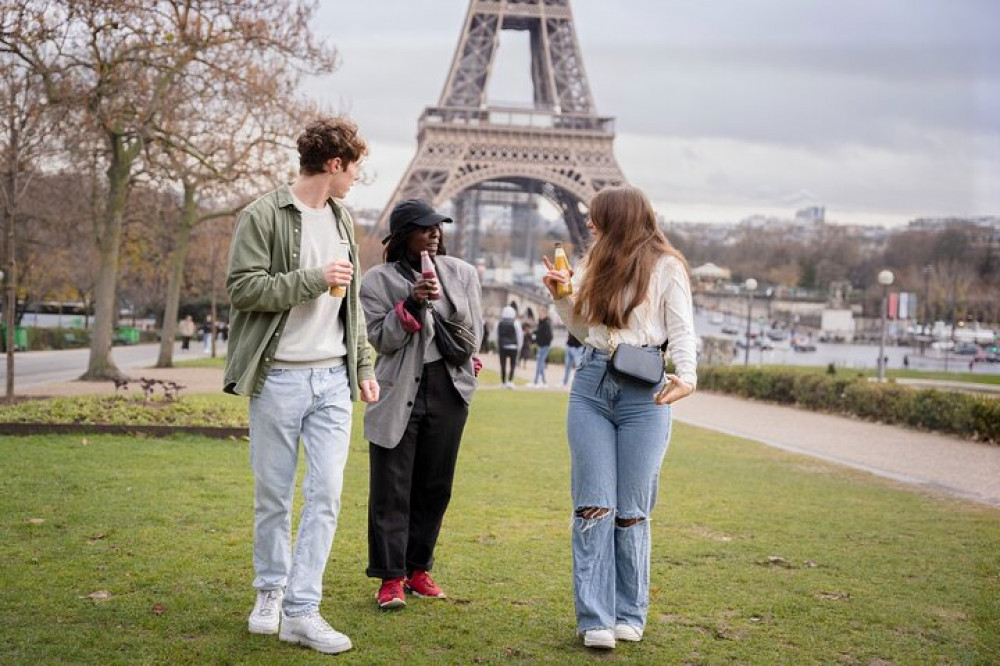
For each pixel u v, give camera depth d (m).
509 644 5.71
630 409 5.87
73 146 26.30
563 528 8.98
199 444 13.61
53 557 7.20
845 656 5.69
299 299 5.56
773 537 8.94
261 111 30.25
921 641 5.98
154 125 27.70
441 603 6.50
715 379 33.38
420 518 6.65
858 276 161.75
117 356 52.47
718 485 12.12
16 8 21.17
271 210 5.77
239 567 7.11
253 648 5.50
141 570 6.95
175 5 25.64
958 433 19.67
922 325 107.06
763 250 181.38
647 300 5.88
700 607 6.60
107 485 10.12
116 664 5.14
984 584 7.38
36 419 14.38
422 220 6.57
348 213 6.08
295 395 5.73
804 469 14.15
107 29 22.48
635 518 5.89
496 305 118.94
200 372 34.34
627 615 5.91
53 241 55.62
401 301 6.49
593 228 6.08
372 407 6.37
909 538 9.12
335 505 5.76
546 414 21.05
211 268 52.12
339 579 7.02
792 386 27.80
